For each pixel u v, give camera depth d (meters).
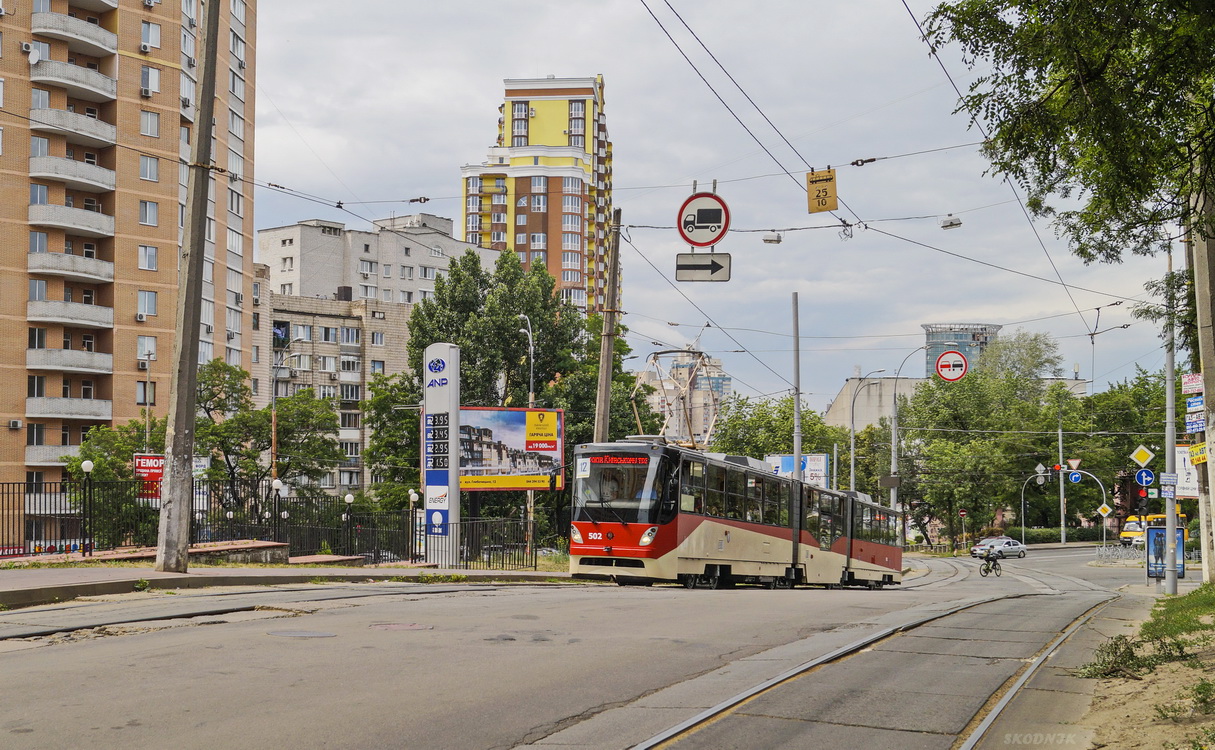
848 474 98.81
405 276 114.31
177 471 18.97
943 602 21.44
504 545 35.34
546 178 137.50
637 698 9.13
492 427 47.88
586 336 64.88
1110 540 86.75
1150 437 87.56
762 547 30.77
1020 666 11.60
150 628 12.36
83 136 61.31
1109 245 12.62
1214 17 9.76
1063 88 10.99
